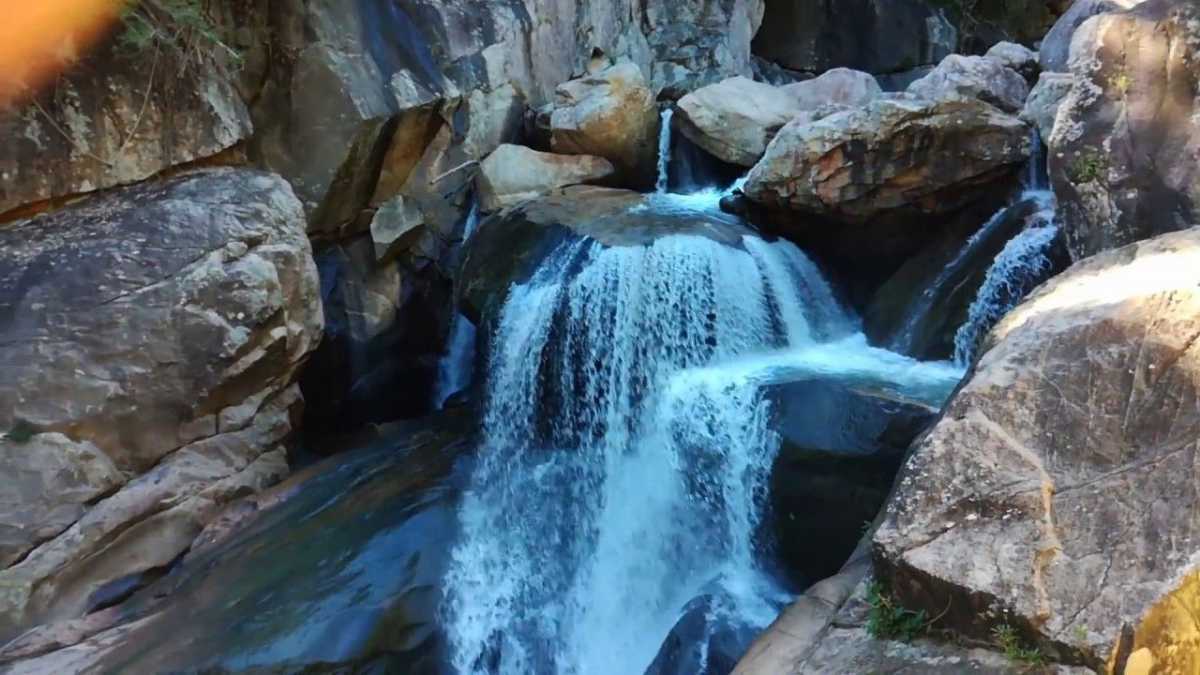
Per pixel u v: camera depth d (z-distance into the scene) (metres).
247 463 6.12
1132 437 3.23
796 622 3.66
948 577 3.08
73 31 5.79
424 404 8.42
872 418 5.09
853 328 7.09
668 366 6.43
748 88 9.02
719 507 5.57
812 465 5.15
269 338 6.10
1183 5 5.01
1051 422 3.36
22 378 5.11
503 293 7.28
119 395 5.42
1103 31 5.29
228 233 6.00
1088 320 3.63
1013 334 3.87
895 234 7.04
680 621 4.93
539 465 6.36
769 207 7.28
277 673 4.43
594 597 5.71
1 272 5.30
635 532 5.89
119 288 5.51
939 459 3.40
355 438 7.22
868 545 4.14
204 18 6.64
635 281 6.58
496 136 8.98
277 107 7.36
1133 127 5.01
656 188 9.25
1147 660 2.82
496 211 8.32
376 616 4.77
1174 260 3.97
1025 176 6.71
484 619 5.18
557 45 10.11
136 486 5.48
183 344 5.66
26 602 4.85
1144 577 2.90
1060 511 3.13
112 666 4.49
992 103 7.49
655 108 9.13
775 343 6.75
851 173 6.75
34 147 5.64
